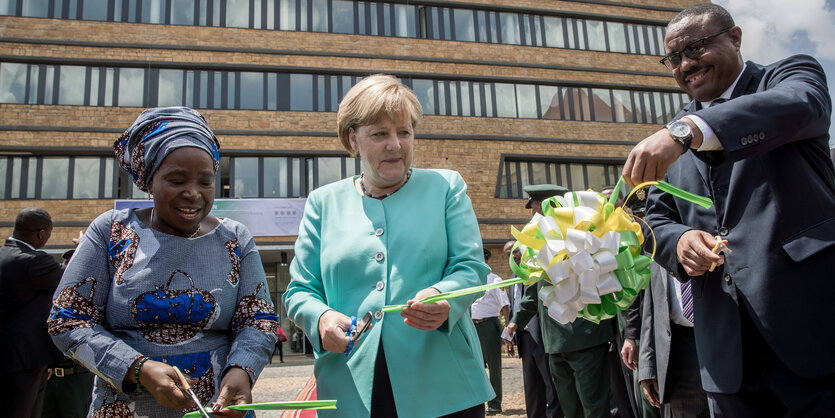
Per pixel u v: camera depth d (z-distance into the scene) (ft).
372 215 7.74
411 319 6.39
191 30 81.41
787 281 6.33
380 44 87.66
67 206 75.00
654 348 12.43
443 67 89.86
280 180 81.66
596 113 95.35
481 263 7.46
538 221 6.03
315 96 84.17
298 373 47.19
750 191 6.71
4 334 13.83
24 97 76.13
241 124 81.25
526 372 20.31
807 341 6.17
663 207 8.22
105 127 77.15
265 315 7.27
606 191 16.02
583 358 16.25
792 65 6.84
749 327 6.75
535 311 18.33
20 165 75.25
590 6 97.66
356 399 7.11
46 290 14.48
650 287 12.39
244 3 83.76
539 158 91.15
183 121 6.97
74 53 77.82
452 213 7.85
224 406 6.11
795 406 6.40
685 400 11.25
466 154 88.43
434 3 90.53
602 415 16.11
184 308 6.69
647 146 5.66
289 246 77.46
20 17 77.36
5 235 73.46
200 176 6.81
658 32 101.35
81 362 6.28
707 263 6.56
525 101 92.58
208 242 7.13
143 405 6.44
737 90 7.36
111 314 6.61
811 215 6.35
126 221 7.02
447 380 7.09
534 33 95.14
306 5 85.81
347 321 6.90
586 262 5.45
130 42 79.51
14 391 13.84
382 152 7.47
